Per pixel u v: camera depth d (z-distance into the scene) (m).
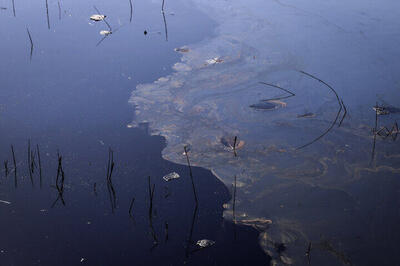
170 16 7.34
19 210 3.54
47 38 6.34
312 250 3.28
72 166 4.04
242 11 7.62
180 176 4.01
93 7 7.45
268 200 3.76
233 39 6.61
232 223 3.51
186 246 3.28
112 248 3.24
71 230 3.38
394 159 4.23
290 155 4.30
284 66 5.91
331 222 3.54
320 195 3.81
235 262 3.16
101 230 3.39
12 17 6.89
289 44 6.48
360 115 4.91
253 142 4.49
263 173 4.07
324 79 5.60
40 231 3.36
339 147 4.41
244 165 4.17
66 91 5.19
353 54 6.20
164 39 6.54
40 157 4.13
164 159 4.21
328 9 7.72
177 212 3.60
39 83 5.30
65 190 3.76
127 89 5.30
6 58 5.77
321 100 5.20
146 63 5.88
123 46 6.28
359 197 3.79
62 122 4.65
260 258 3.21
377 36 6.71
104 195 3.73
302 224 3.52
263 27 7.00
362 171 4.09
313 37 6.68
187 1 7.98
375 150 4.36
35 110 4.82
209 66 5.88
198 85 5.47
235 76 5.68
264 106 5.06
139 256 3.18
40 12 7.13
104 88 5.29
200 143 4.46
